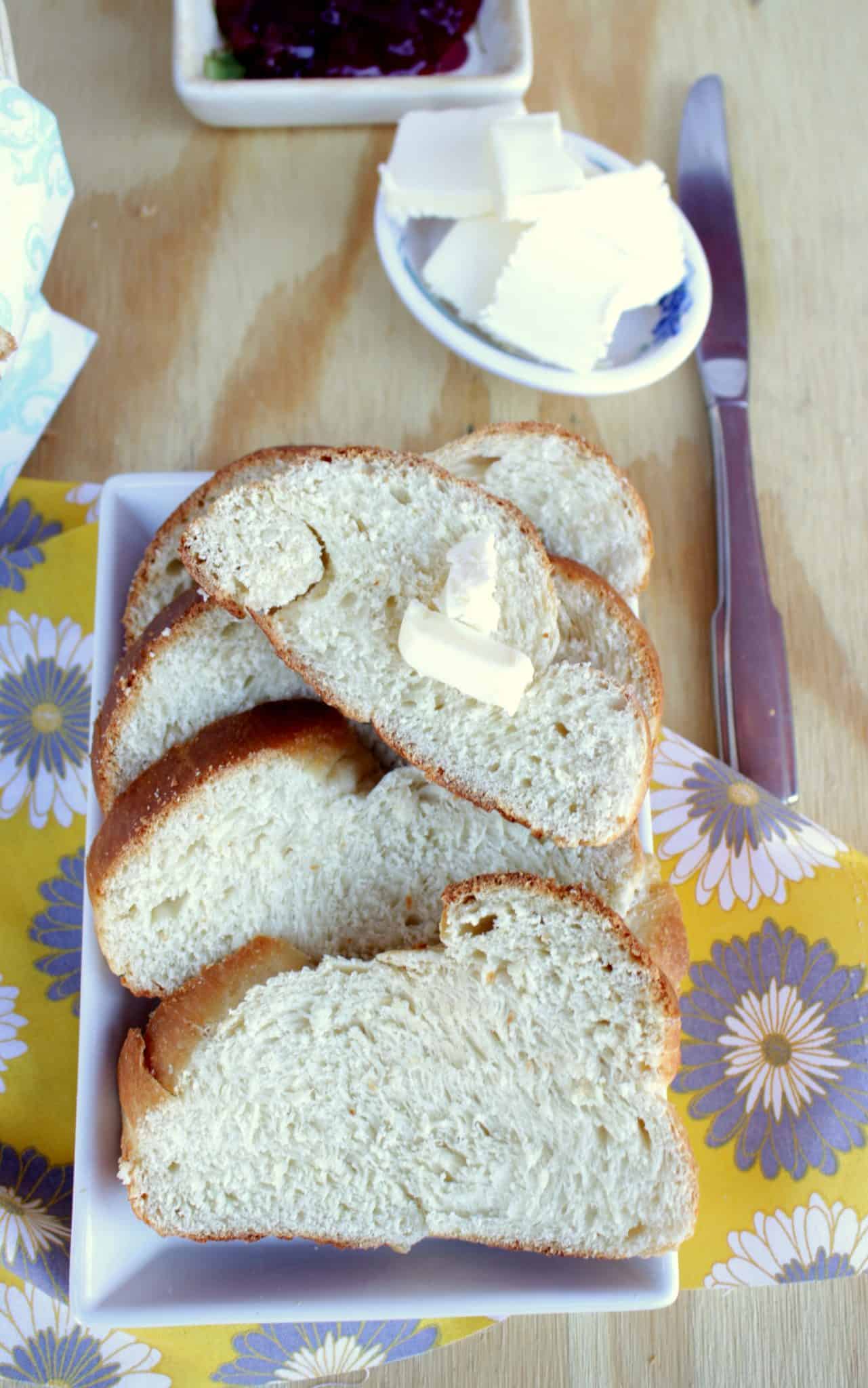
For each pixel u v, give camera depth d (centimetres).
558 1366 39
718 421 44
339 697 33
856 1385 39
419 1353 37
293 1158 34
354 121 46
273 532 33
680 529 44
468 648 32
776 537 44
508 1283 33
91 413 44
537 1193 33
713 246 45
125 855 34
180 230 45
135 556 38
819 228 46
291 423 44
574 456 37
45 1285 35
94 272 45
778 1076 39
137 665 34
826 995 39
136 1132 33
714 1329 39
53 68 46
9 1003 39
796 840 40
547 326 42
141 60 47
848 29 48
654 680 35
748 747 41
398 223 43
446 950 34
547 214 42
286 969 34
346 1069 34
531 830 34
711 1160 38
